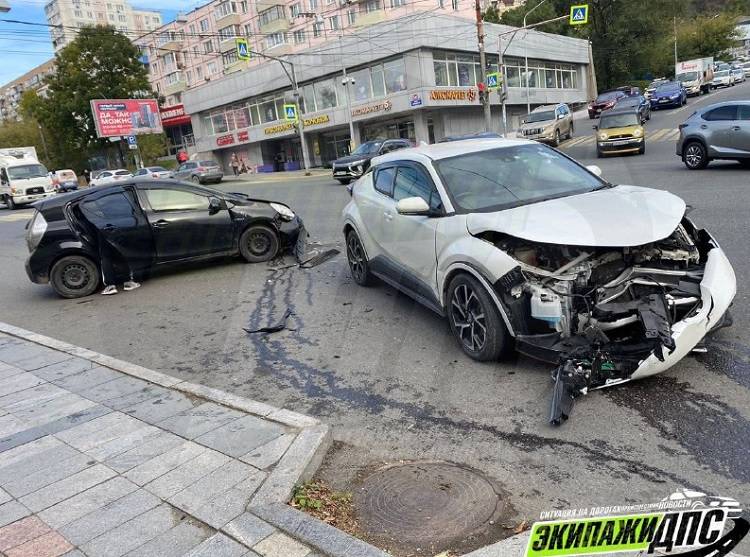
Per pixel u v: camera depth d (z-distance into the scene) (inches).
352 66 1475.1
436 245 179.0
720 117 528.4
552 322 145.3
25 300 328.8
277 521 104.5
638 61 2297.0
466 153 204.2
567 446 126.2
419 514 108.9
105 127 1932.8
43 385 184.9
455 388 158.2
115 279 317.1
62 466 132.6
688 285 146.3
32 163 1127.0
